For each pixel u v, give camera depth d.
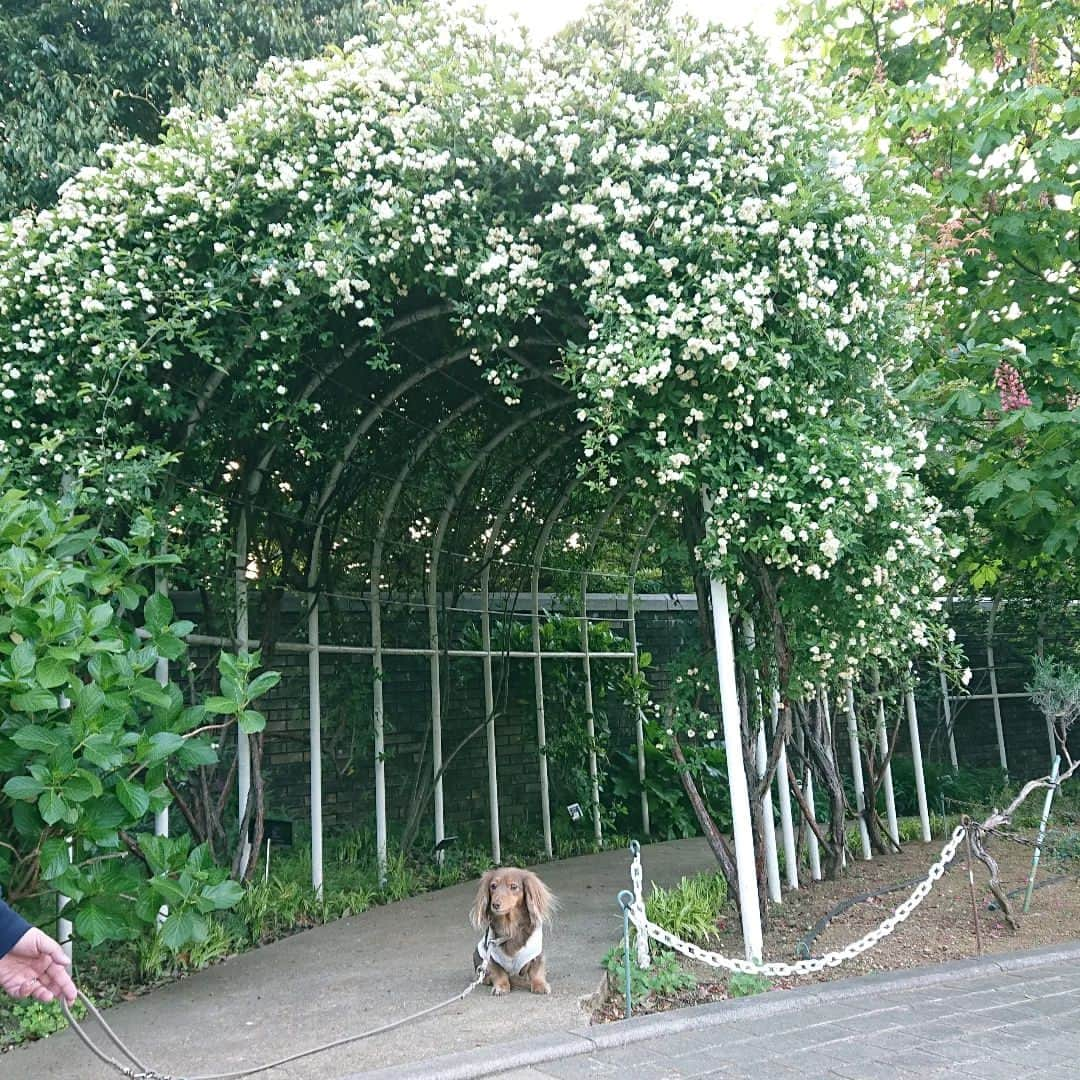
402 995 4.92
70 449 5.38
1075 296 7.73
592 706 10.14
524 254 5.37
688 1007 4.55
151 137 10.21
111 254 5.34
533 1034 4.17
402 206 5.21
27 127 9.04
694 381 5.21
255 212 5.40
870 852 8.73
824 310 5.20
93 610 4.47
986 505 7.56
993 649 12.95
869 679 8.80
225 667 4.83
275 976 5.36
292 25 10.27
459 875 8.27
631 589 10.29
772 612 5.69
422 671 8.88
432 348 6.81
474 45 5.75
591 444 5.14
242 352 5.52
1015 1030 4.21
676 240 5.13
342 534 7.76
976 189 7.68
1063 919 6.27
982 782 11.71
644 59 5.46
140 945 5.27
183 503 5.89
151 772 4.59
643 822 10.28
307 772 7.76
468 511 8.91
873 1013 4.50
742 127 5.25
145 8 9.76
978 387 7.59
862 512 5.29
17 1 9.65
